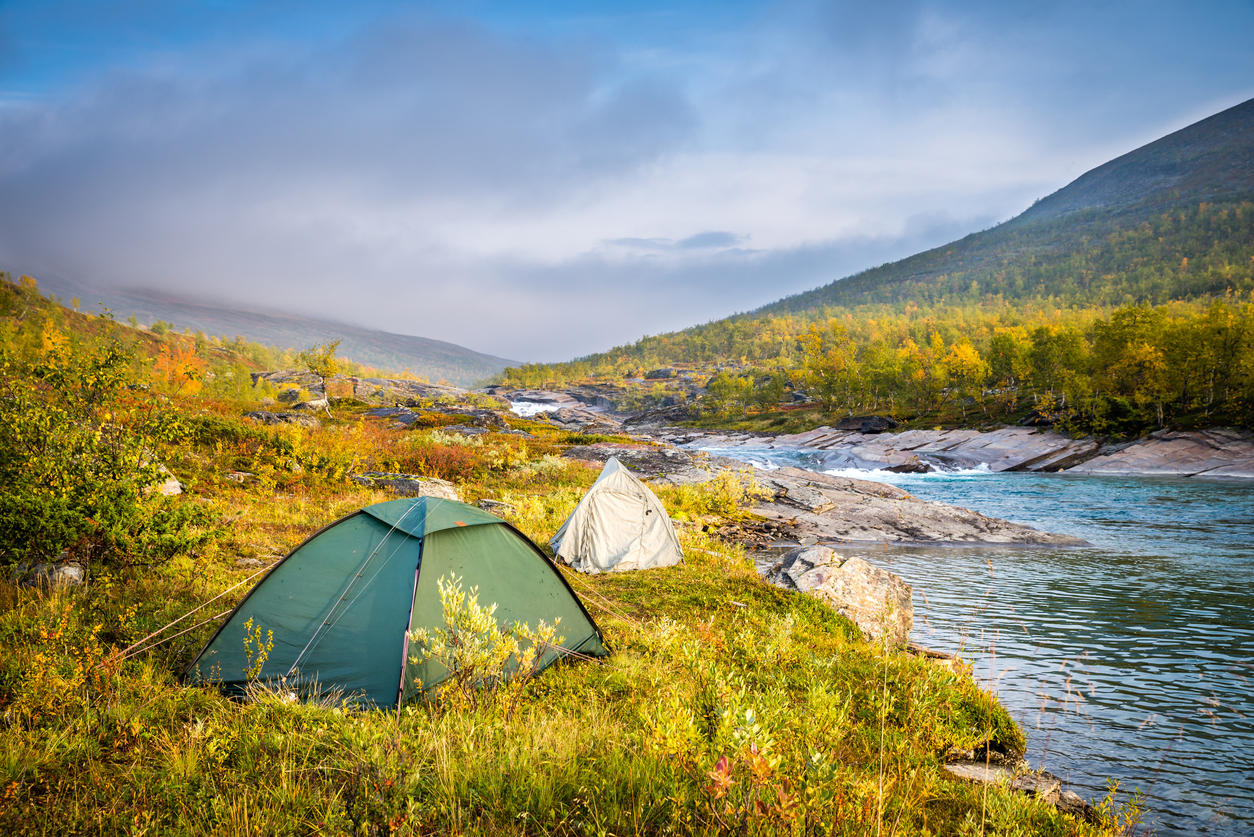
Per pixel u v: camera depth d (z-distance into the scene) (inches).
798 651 336.2
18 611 270.5
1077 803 227.8
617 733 199.0
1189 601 602.2
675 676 273.4
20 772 156.0
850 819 154.2
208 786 157.6
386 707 226.1
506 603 280.7
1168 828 239.0
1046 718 339.6
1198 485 1758.1
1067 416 2802.7
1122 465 2250.2
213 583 357.7
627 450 1681.8
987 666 422.3
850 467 2517.2
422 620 249.6
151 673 231.6
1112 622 531.2
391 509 287.4
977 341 6737.2
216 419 1015.6
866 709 267.7
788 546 845.2
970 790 205.0
